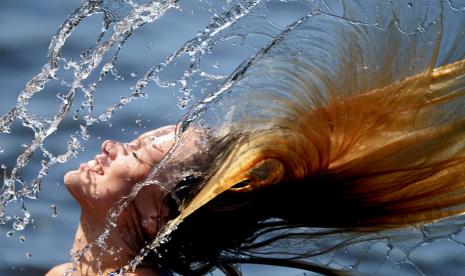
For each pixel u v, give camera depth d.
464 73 10.47
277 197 10.92
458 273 15.35
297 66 10.43
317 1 10.77
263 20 10.86
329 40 10.41
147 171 10.95
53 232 16.25
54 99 19.67
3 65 21.94
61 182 17.41
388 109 10.54
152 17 11.93
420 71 10.45
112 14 11.98
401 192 10.90
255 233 11.23
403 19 10.40
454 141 10.64
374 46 10.42
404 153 10.69
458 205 10.95
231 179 10.55
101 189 11.00
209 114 10.70
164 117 18.95
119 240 11.11
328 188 10.88
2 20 24.00
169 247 11.13
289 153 10.65
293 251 11.48
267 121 10.61
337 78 10.48
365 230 11.16
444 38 10.48
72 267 11.27
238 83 10.48
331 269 11.72
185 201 10.86
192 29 21.77
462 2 10.45
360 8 10.41
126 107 19.25
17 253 15.81
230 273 11.50
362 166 10.75
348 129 10.61
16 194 12.39
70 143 12.69
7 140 18.50
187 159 10.78
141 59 20.83
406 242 11.31
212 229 11.05
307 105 10.55
